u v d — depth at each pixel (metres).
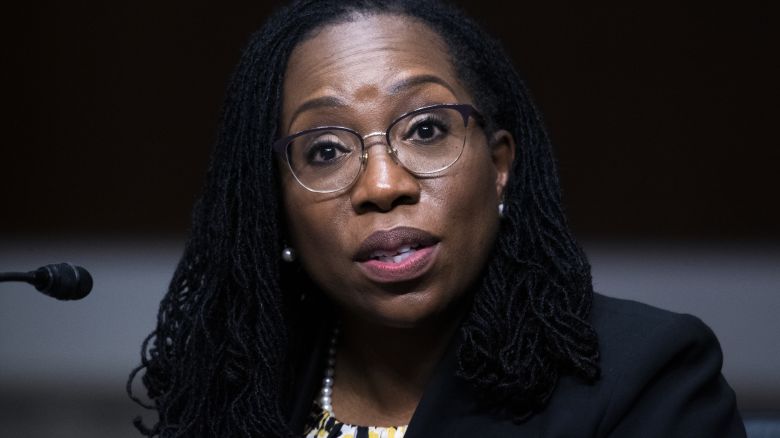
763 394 17.72
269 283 5.97
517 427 5.56
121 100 23.88
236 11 23.47
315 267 5.73
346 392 6.18
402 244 5.43
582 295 5.64
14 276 5.19
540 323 5.59
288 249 5.97
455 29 5.92
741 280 22.55
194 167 23.81
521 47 22.84
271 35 5.95
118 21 23.75
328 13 5.84
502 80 6.03
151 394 6.41
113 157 23.94
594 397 5.40
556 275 5.70
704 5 22.83
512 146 6.00
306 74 5.72
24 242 23.95
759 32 22.83
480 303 5.71
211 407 6.05
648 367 5.42
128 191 23.95
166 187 23.89
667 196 23.11
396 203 5.46
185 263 6.33
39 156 24.03
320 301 6.31
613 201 23.17
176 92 23.75
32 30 23.84
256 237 5.91
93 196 24.00
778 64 22.80
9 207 23.95
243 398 5.99
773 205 22.94
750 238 23.03
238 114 6.02
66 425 15.73
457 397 5.69
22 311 21.59
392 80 5.55
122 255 23.80
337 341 6.29
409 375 5.95
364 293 5.56
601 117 23.02
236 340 5.94
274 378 5.97
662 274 22.80
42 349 20.27
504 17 22.77
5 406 16.89
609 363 5.49
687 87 22.95
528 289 5.64
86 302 22.22
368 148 5.50
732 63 22.91
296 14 5.95
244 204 5.96
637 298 22.25
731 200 23.05
